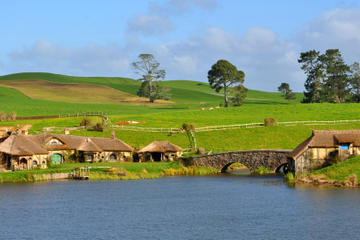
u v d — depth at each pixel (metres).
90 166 90.81
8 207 62.62
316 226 52.00
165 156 101.56
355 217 54.84
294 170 79.75
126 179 83.56
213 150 103.00
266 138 109.00
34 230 52.25
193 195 69.69
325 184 73.50
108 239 48.97
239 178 84.25
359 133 79.31
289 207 60.41
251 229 51.75
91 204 64.25
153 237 49.53
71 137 100.44
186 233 50.81
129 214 59.09
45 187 76.25
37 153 89.75
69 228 52.97
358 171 73.31
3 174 82.88
